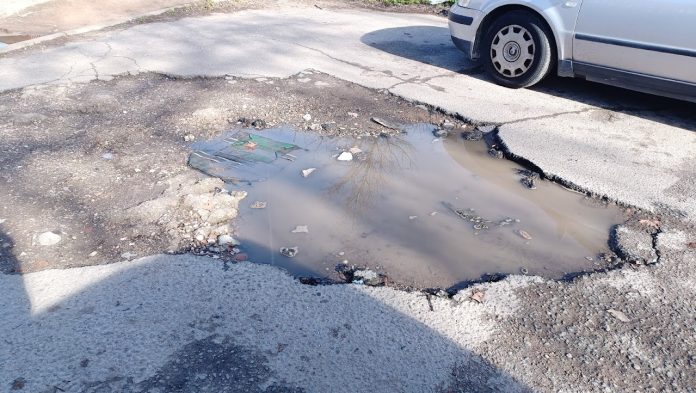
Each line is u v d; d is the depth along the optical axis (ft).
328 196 12.37
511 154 14.39
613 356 8.23
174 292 9.00
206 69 19.61
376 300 9.10
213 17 27.68
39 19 26.45
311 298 9.05
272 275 9.53
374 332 8.41
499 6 18.54
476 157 14.55
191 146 14.25
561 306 9.20
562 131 15.78
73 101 16.46
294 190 12.54
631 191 12.76
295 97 17.60
